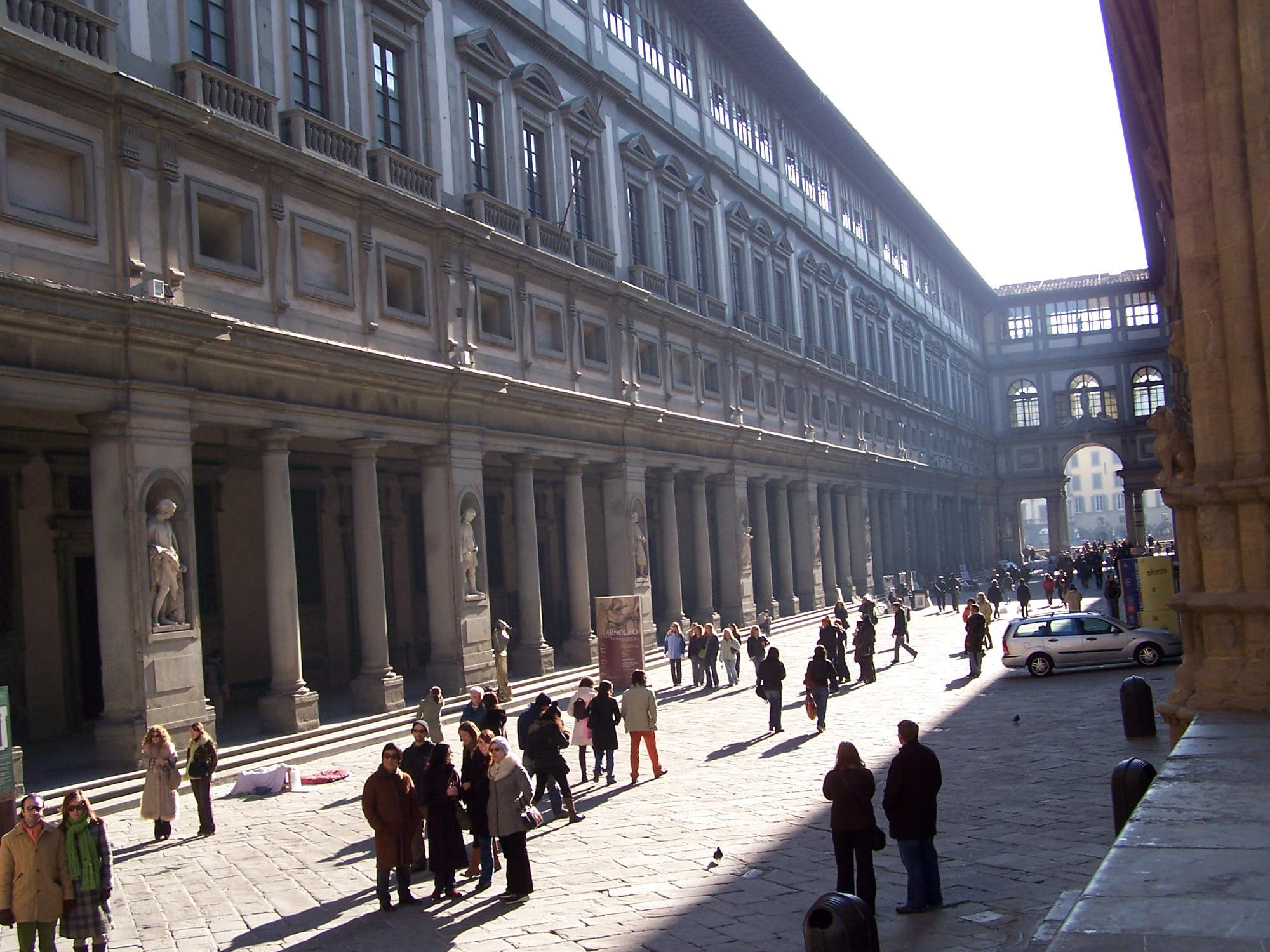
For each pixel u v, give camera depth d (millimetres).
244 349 23297
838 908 8531
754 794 18281
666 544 43469
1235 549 11953
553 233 36281
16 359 19109
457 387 29984
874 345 71875
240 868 15078
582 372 37344
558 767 17297
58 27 20266
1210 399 12164
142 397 21156
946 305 93375
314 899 13539
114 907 13406
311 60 26844
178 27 23078
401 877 13141
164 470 21500
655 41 45906
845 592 61906
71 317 19688
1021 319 106062
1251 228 11938
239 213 24281
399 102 30109
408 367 28078
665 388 42938
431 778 13516
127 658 20719
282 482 24734
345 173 26578
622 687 31703
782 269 57031
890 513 71062
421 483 35906
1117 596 47906
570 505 36750
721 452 47375
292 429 24922
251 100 24469
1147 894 5988
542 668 33531
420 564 38188
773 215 56688
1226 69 12070
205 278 23125
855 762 11664
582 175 39125
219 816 18516
